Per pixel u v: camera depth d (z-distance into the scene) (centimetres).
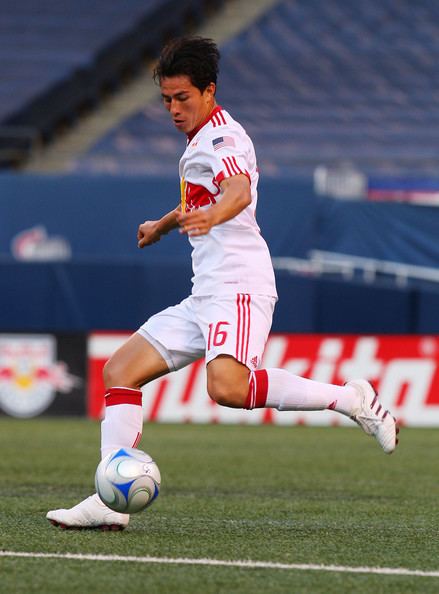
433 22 8212
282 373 1534
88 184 5391
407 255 4862
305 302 4581
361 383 1605
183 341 1547
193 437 3600
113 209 5366
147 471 1509
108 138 7200
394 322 4616
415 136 6988
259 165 6712
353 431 3912
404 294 4616
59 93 7294
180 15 8056
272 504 2030
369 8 8350
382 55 7844
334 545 1510
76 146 7138
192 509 1928
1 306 4666
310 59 7844
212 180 1472
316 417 4197
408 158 6750
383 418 1608
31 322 4662
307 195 5009
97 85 7494
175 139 7188
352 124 7144
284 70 7725
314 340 4081
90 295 4659
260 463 2853
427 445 3400
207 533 1602
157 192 5356
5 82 7319
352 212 4938
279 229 5019
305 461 2919
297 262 4991
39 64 7469
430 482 2469
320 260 4978
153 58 7944
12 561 1342
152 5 8006
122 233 5353
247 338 1484
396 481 2484
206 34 8144
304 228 4997
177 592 1177
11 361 4269
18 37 7756
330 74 7681
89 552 1407
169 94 1480
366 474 2627
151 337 1556
